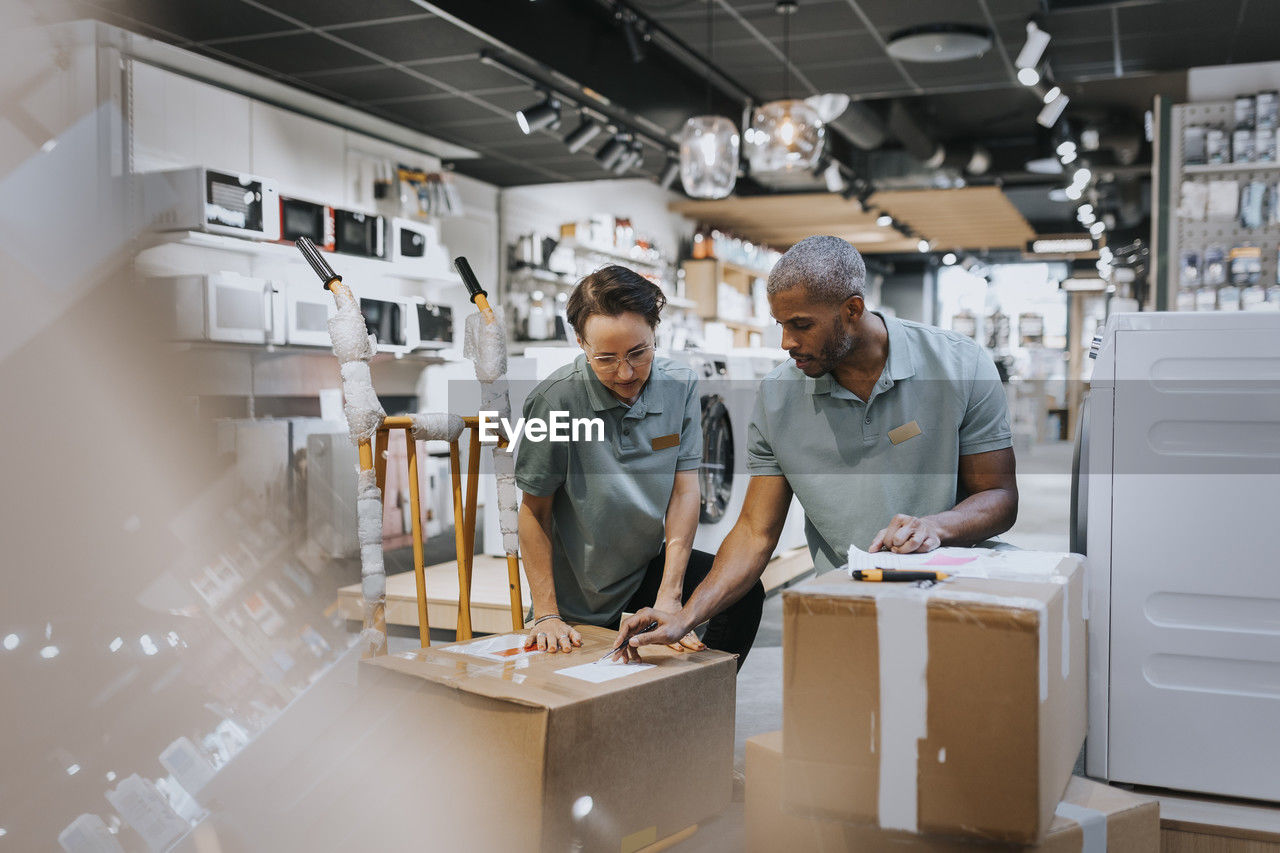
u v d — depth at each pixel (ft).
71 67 15.17
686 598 7.41
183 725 7.27
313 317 16.99
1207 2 18.28
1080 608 5.13
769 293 5.98
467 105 20.40
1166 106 17.71
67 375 14.90
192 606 12.58
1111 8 18.60
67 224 15.03
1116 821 4.55
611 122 21.50
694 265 35.58
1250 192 16.93
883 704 4.28
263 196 16.38
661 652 6.14
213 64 17.80
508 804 4.94
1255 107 17.07
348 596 12.71
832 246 5.88
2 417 14.28
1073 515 6.14
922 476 6.49
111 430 15.20
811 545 7.13
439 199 22.53
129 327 15.61
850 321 6.04
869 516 6.54
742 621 7.30
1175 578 5.49
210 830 5.88
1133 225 47.06
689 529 7.06
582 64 18.51
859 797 4.34
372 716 5.63
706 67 21.65
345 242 18.21
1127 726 5.59
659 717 5.48
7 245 14.48
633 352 6.28
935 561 5.18
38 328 14.70
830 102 18.45
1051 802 4.29
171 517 14.98
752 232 40.22
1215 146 17.15
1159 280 17.80
